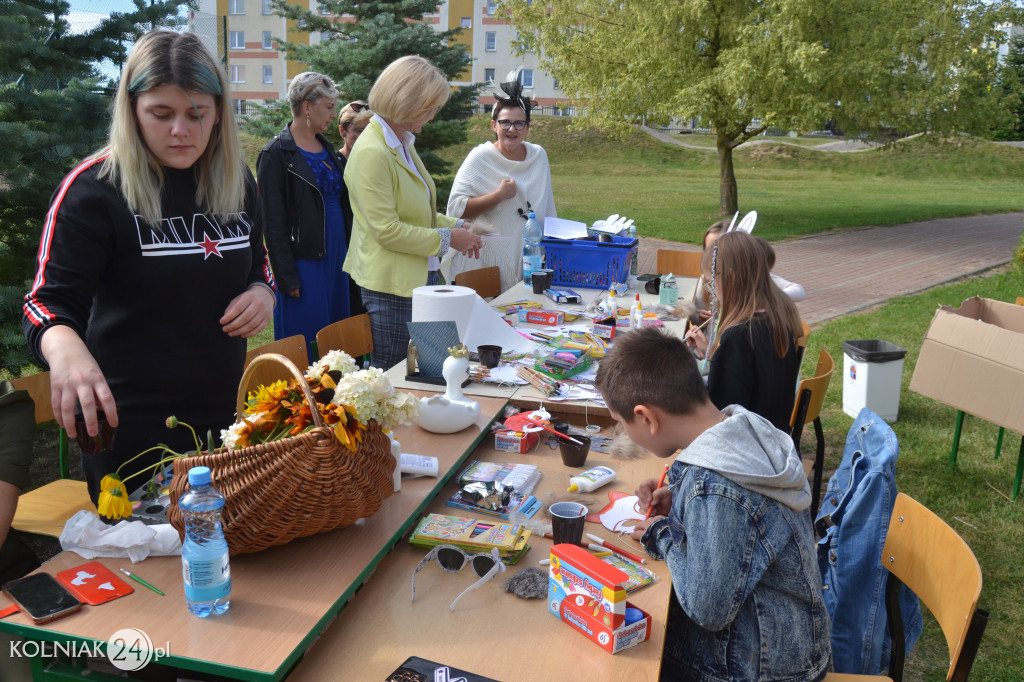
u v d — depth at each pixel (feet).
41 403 8.29
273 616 4.71
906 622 6.84
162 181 6.23
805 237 44.55
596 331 11.33
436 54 37.88
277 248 13.08
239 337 7.02
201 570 4.60
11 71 14.37
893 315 25.44
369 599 5.45
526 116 15.74
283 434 5.12
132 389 6.55
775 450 5.00
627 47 47.52
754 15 44.52
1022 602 9.91
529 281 15.07
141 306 6.38
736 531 4.74
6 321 12.94
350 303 15.20
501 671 4.67
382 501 5.69
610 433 8.67
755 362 8.32
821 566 7.45
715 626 4.74
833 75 43.19
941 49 43.98
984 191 72.69
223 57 26.45
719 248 8.68
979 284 30.71
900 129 45.88
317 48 36.60
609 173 81.25
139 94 5.75
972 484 13.12
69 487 8.46
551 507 6.31
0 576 6.64
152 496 6.18
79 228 5.88
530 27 51.70
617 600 4.79
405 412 5.45
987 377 12.64
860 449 7.49
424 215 11.76
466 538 6.04
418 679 4.51
